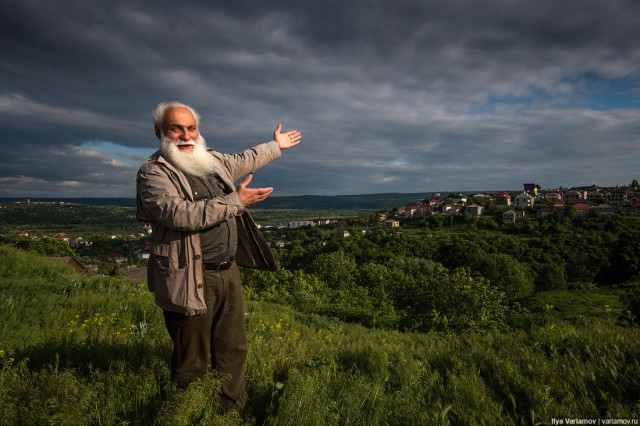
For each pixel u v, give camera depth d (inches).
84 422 82.7
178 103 94.3
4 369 110.4
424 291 771.4
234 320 99.0
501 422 97.1
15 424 79.7
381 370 134.8
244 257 106.3
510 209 5689.0
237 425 88.7
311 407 97.7
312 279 926.4
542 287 2453.2
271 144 119.3
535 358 135.9
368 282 1320.1
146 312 301.1
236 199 86.7
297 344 212.7
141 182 88.7
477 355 149.3
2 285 350.0
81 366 124.3
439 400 109.3
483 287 732.0
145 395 99.0
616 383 110.3
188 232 85.6
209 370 105.2
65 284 382.6
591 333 164.9
